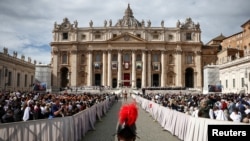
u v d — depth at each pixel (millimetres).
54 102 22969
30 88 96062
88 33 113312
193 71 113375
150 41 111938
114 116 34469
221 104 22266
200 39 114062
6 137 9906
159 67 112562
